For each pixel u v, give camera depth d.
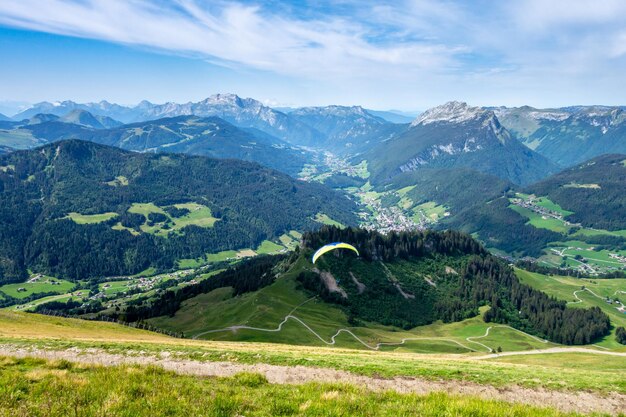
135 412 13.59
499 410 15.23
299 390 18.23
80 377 17.89
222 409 14.66
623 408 26.80
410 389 28.19
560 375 34.69
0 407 13.55
